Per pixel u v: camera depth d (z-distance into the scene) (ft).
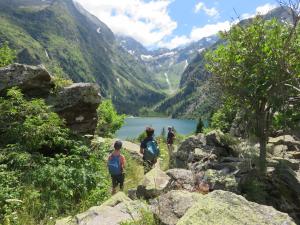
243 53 44.60
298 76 40.37
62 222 25.85
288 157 57.67
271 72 41.57
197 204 17.10
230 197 17.65
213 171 41.83
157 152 46.19
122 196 28.12
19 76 50.06
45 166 38.40
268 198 38.09
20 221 29.35
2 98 47.29
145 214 22.24
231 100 49.57
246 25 44.93
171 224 20.80
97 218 23.72
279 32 41.83
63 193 35.40
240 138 61.93
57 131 46.06
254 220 16.19
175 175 34.68
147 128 46.78
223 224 15.67
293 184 39.68
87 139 52.80
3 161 39.86
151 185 31.65
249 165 44.62
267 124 47.16
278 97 43.01
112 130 121.80
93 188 38.91
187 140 60.70
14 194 32.78
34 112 46.47
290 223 16.29
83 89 53.21
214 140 57.11
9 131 43.50
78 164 43.24
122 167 39.88
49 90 52.75
